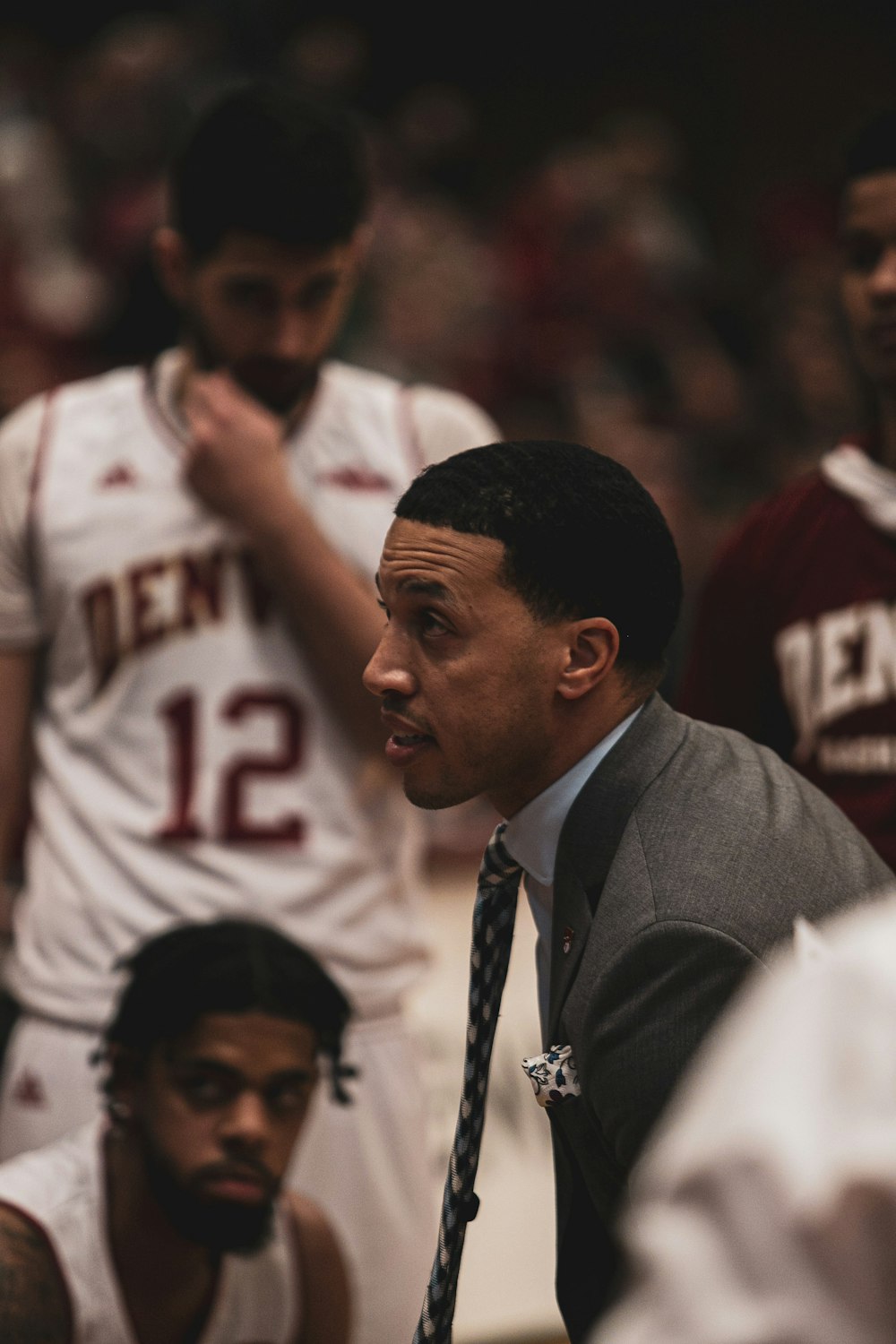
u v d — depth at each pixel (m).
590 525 3.35
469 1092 3.81
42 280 18.52
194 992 5.16
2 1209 5.15
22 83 22.75
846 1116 1.54
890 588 5.88
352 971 6.21
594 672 3.39
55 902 6.20
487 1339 8.18
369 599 6.19
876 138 5.92
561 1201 3.68
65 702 6.36
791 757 6.23
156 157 20.72
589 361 19.45
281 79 21.94
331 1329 5.80
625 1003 3.22
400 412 6.62
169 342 9.27
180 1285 5.34
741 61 30.91
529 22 30.42
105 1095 5.41
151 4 26.98
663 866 3.29
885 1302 1.49
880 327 5.94
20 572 6.40
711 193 30.20
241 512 6.09
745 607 6.18
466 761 3.41
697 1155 1.57
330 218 5.94
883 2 31.28
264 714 6.23
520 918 8.72
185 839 6.14
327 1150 6.12
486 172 29.97
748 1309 1.50
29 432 6.48
